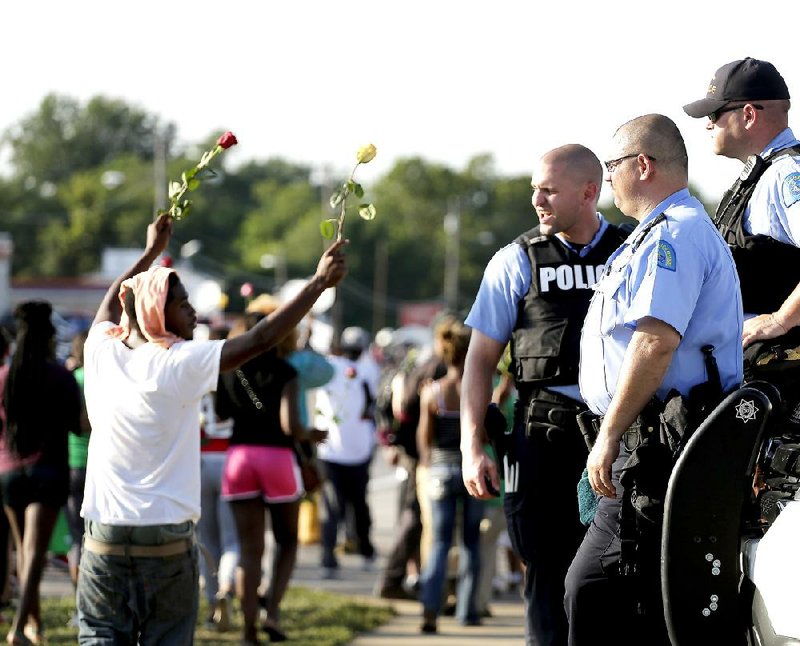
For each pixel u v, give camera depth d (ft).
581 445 41.45
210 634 65.46
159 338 37.93
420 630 68.54
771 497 32.35
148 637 38.42
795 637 29.84
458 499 69.00
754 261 36.73
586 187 41.39
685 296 32.71
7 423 58.75
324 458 88.74
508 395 67.36
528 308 42.14
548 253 42.11
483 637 67.26
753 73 37.65
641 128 34.65
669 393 33.24
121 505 37.73
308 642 63.21
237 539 66.18
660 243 33.09
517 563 85.56
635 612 34.22
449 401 68.49
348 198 36.94
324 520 88.58
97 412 38.24
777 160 36.78
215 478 65.98
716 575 31.83
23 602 58.70
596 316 34.96
